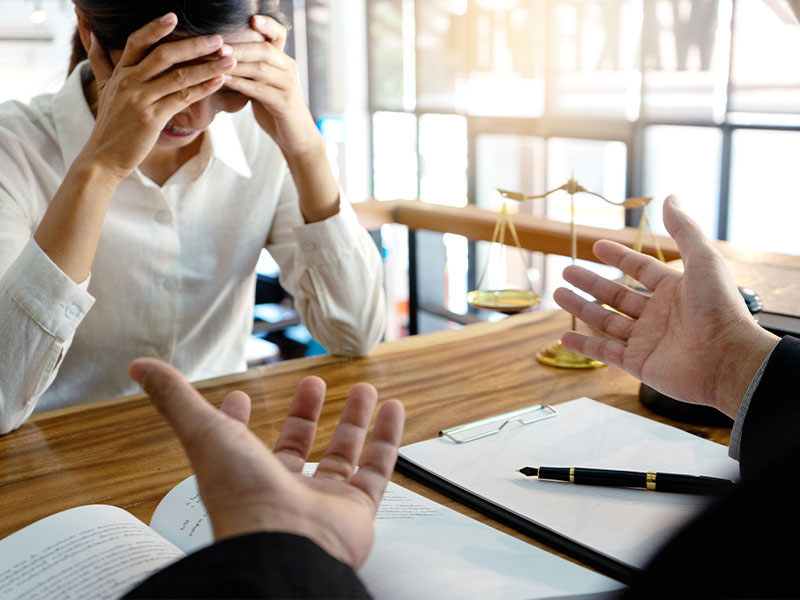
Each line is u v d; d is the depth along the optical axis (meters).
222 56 1.00
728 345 0.80
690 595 0.25
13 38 5.19
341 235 1.26
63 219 0.98
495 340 1.27
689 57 4.38
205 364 1.40
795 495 0.25
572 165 5.14
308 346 4.16
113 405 1.03
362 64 6.48
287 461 0.60
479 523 0.69
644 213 1.19
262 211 1.38
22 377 0.96
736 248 1.63
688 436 0.87
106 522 0.67
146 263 1.28
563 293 0.93
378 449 0.55
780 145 4.07
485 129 5.65
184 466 0.85
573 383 1.08
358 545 0.46
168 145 1.13
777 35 3.96
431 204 1.93
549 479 0.77
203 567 0.38
